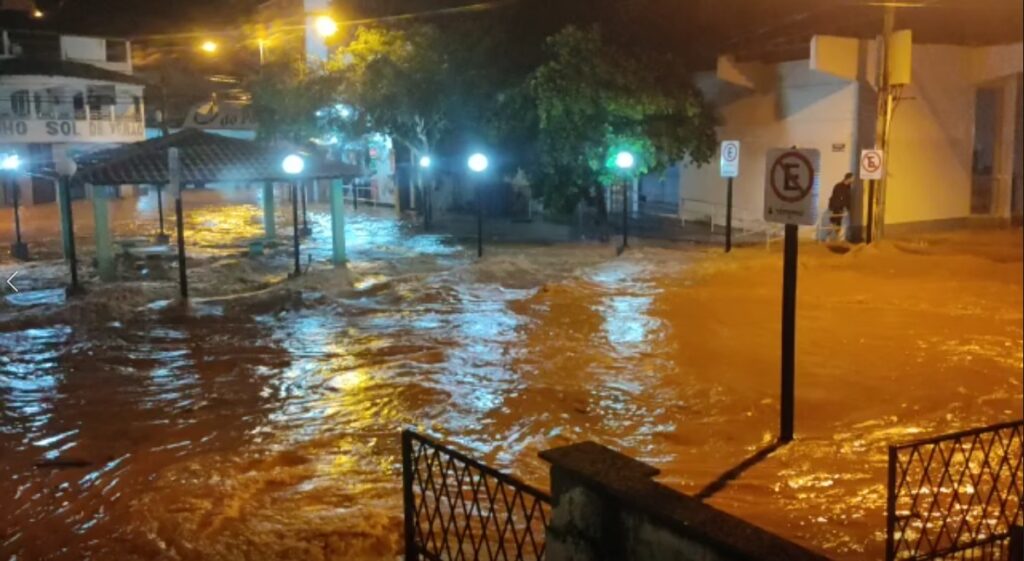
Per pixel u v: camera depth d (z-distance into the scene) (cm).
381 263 2295
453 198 3688
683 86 2623
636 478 429
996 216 2769
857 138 2450
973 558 690
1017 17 2720
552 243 2611
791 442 970
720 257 2248
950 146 2652
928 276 1959
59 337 1521
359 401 1143
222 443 990
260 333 1541
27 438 1019
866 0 2472
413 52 2852
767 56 2677
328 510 787
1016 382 1195
